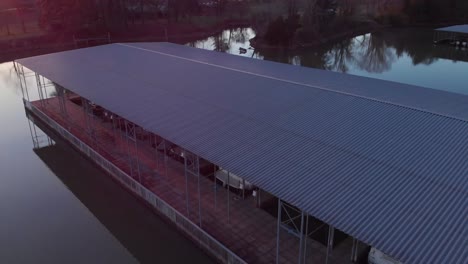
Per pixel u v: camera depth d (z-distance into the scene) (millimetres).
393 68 48312
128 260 15297
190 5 85312
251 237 14203
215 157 12688
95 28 66562
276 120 14703
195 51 30359
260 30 71375
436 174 10367
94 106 26859
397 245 8258
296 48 65188
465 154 11094
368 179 10508
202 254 14828
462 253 7844
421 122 13148
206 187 17641
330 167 11273
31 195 19812
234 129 14406
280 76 21156
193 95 18375
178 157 20297
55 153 24641
